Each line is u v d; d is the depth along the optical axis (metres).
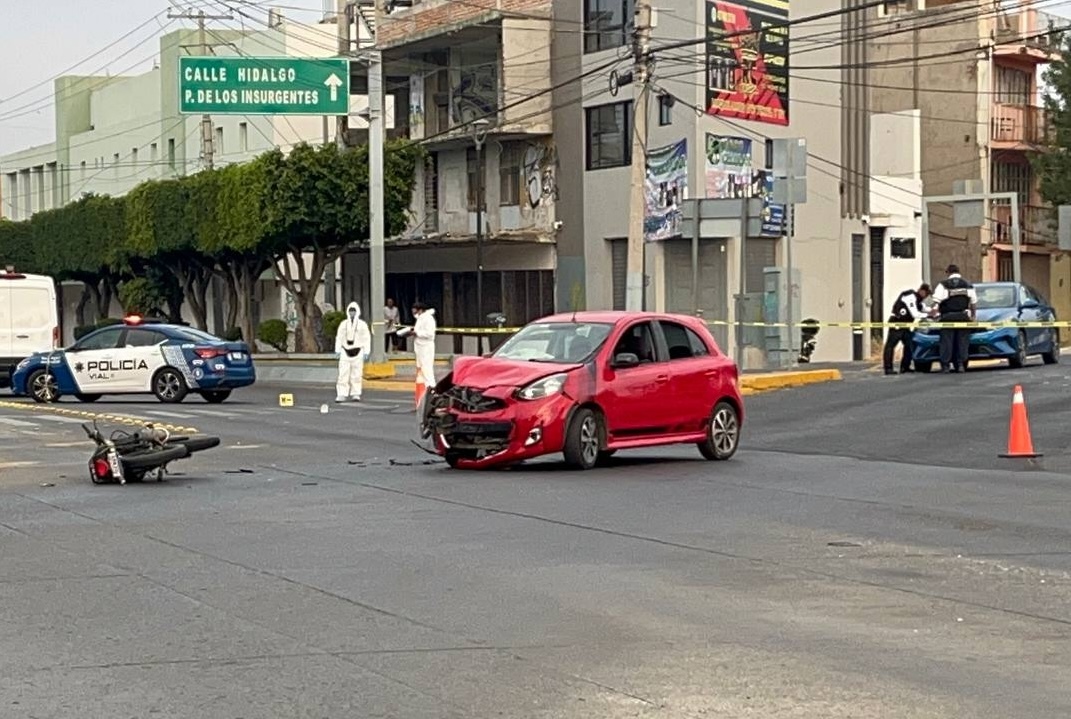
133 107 74.44
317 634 8.96
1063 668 8.02
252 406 29.86
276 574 10.97
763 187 43.28
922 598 9.95
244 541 12.52
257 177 46.69
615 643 8.66
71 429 24.31
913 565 11.18
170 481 16.88
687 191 41.09
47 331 34.41
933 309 32.19
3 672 8.09
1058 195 53.78
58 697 7.55
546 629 9.05
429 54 51.22
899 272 51.09
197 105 36.00
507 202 48.16
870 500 14.80
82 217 62.06
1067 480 16.36
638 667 8.07
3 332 34.06
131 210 56.09
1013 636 8.80
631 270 30.33
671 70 41.56
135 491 16.02
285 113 36.53
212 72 36.09
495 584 10.50
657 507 14.34
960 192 47.03
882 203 50.47
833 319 46.75
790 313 31.06
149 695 7.57
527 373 17.33
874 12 54.28
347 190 45.41
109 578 10.88
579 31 45.00
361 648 8.58
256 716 7.16
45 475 17.69
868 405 24.91
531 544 12.21
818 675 7.88
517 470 17.56
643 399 17.86
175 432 22.48
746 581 10.56
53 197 85.38
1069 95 53.56
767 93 43.72
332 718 7.10
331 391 35.59
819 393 27.64
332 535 12.78
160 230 54.19
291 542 12.44
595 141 44.72
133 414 27.38
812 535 12.62
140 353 31.23
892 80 56.31
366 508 14.45
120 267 60.53
